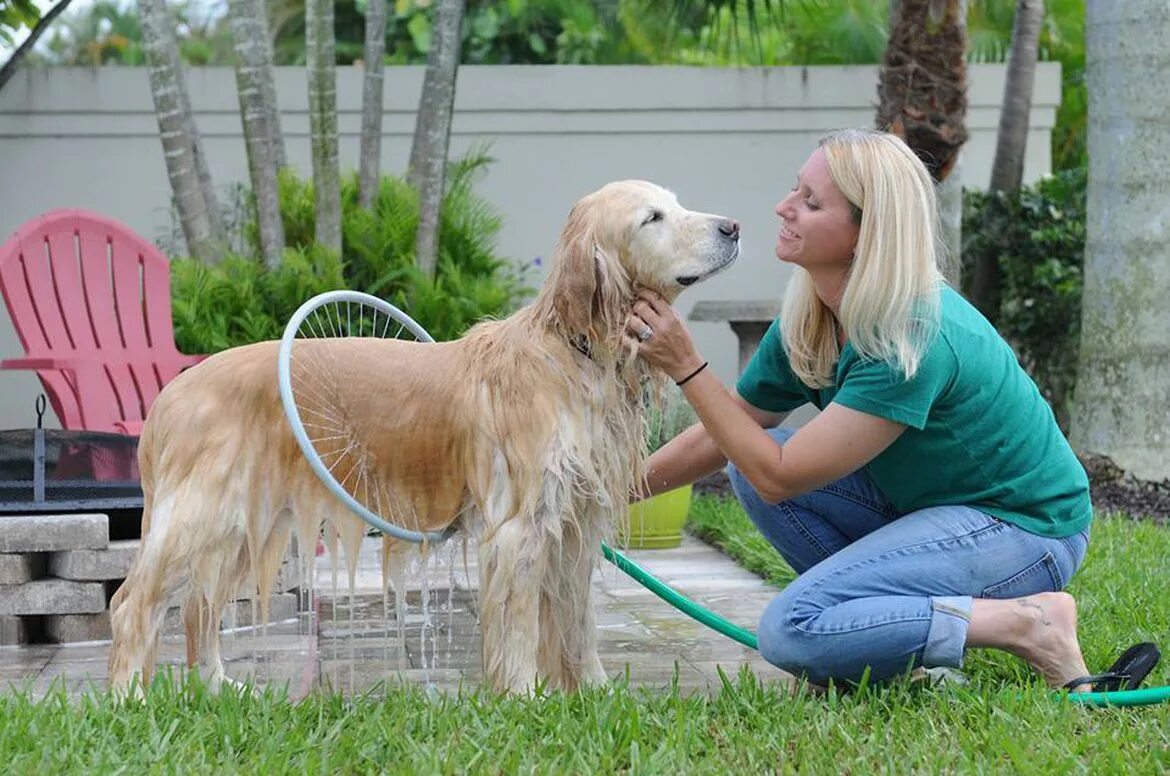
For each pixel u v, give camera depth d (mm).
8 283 9055
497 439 5109
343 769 4293
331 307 11508
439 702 5004
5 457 7176
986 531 5133
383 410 5332
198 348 11133
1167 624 6371
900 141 5090
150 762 4324
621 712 4750
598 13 18594
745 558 9188
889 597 5027
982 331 5133
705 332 13969
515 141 13734
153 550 5348
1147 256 11078
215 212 12406
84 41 19359
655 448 10062
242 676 6156
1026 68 13492
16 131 13062
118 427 8688
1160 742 4496
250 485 5383
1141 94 10961
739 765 4371
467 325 11672
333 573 5465
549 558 5289
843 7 17250
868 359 4961
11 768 4215
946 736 4633
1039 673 5180
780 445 5465
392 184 12500
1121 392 11234
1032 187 14070
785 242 5191
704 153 13898
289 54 19234
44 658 6660
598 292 5078
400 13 18688
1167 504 10492
